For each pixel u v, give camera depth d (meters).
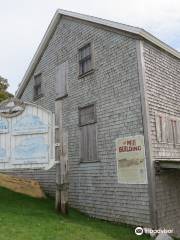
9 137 11.92
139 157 11.71
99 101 13.72
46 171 16.66
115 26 13.04
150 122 11.77
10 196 13.89
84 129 14.35
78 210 14.01
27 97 19.41
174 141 12.88
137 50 12.26
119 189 12.34
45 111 11.74
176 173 12.38
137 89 12.07
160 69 13.04
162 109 12.59
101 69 13.81
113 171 12.66
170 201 11.77
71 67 15.68
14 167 11.66
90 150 13.88
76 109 14.95
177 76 14.09
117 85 12.93
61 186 11.80
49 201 14.34
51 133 11.55
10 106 12.05
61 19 16.83
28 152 11.63
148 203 11.23
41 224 9.74
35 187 15.64
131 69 12.41
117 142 12.62
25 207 12.09
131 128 12.12
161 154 11.95
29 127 11.78
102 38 13.97
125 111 12.45
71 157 14.86
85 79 14.64
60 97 16.17
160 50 13.30
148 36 12.41
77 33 15.55
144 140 11.59
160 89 12.73
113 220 12.41
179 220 12.00
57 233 9.00
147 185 11.34
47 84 17.47
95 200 13.30
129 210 11.87
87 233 9.57
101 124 13.47
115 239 9.55
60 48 16.72
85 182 13.91
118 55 13.05
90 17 14.47
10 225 9.17
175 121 13.19
